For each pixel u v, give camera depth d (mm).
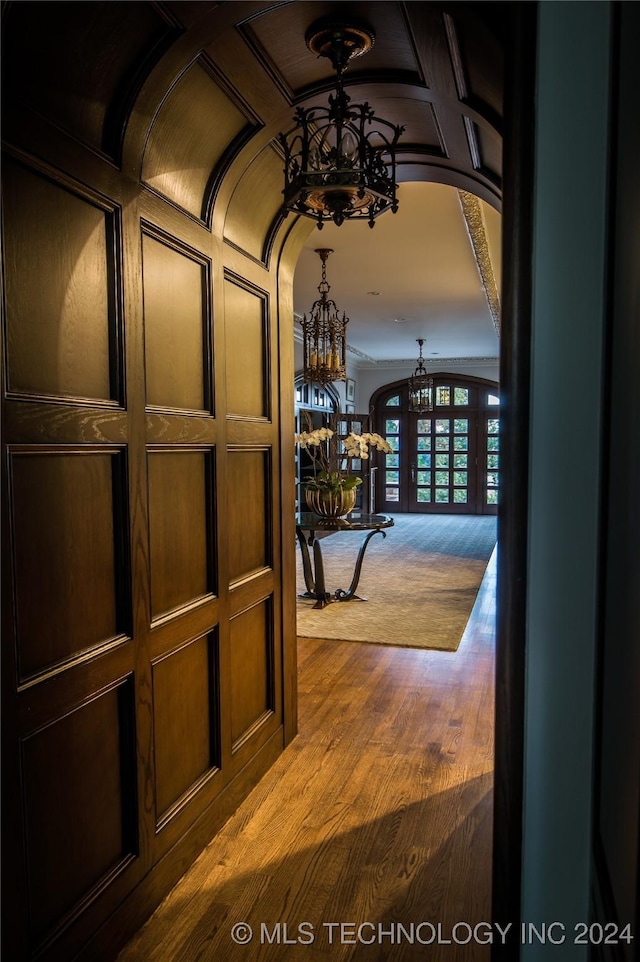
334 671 3549
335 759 2559
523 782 1033
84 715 1451
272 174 2252
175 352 1830
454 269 5504
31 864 1276
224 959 1549
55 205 1338
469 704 3092
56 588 1352
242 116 1902
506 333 992
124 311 1561
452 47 1502
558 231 970
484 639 4133
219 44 1561
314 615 4734
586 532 998
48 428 1299
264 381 2477
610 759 861
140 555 1635
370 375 12016
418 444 11922
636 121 714
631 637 732
